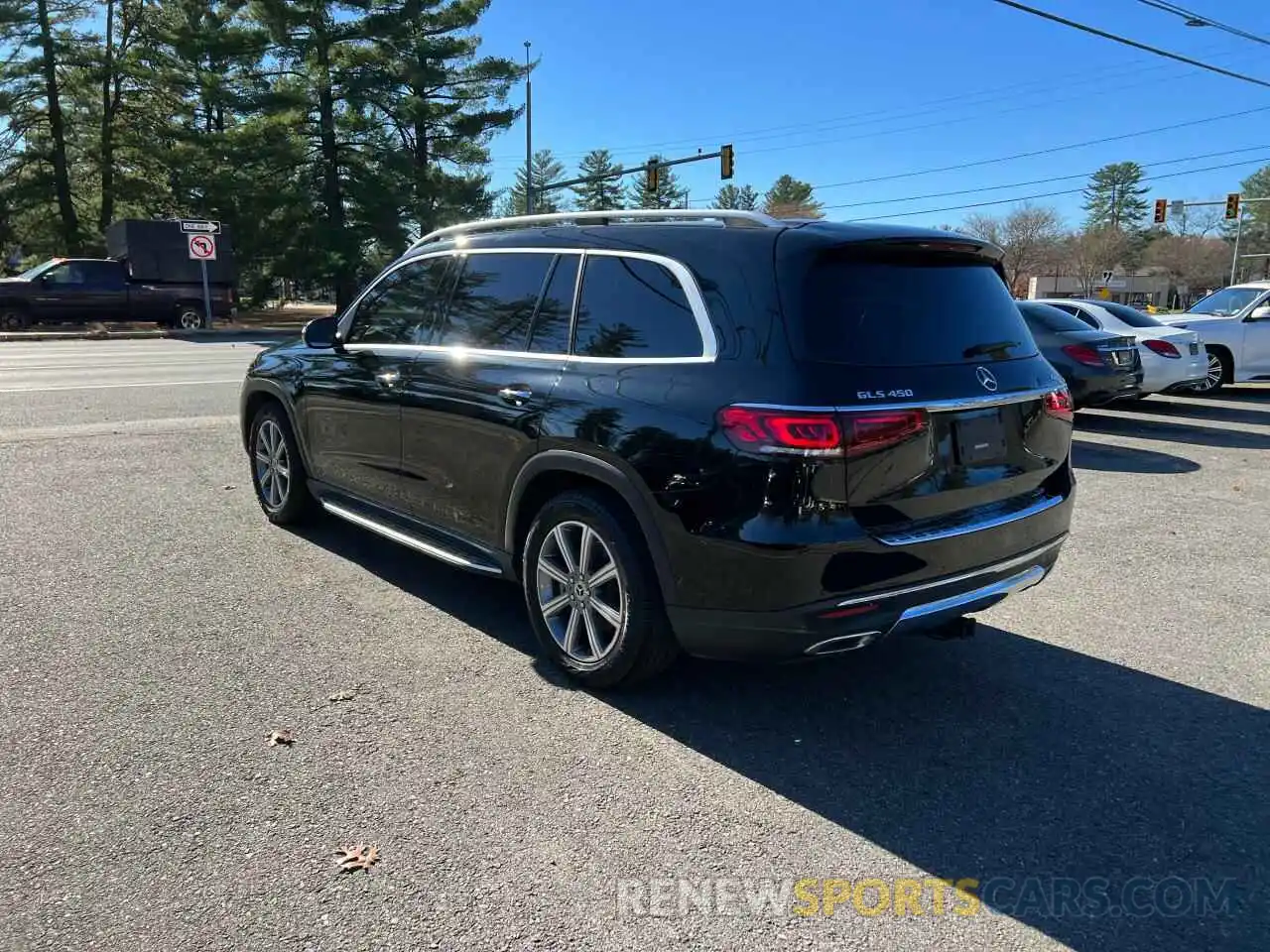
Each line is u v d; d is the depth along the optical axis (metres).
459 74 39.88
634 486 3.40
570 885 2.58
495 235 4.45
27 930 2.34
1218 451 9.38
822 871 2.67
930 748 3.39
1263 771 3.26
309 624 4.40
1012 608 4.89
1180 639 4.47
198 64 37.66
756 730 3.50
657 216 3.87
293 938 2.35
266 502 6.11
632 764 3.23
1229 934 2.44
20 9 36.25
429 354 4.51
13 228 40.78
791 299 3.20
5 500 6.50
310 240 38.41
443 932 2.38
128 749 3.23
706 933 2.41
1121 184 106.06
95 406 10.65
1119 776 3.21
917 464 3.23
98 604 4.59
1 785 2.99
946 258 3.64
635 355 3.57
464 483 4.25
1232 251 98.75
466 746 3.32
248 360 17.03
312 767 3.15
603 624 3.73
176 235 27.11
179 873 2.58
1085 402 10.50
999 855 2.77
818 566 3.06
